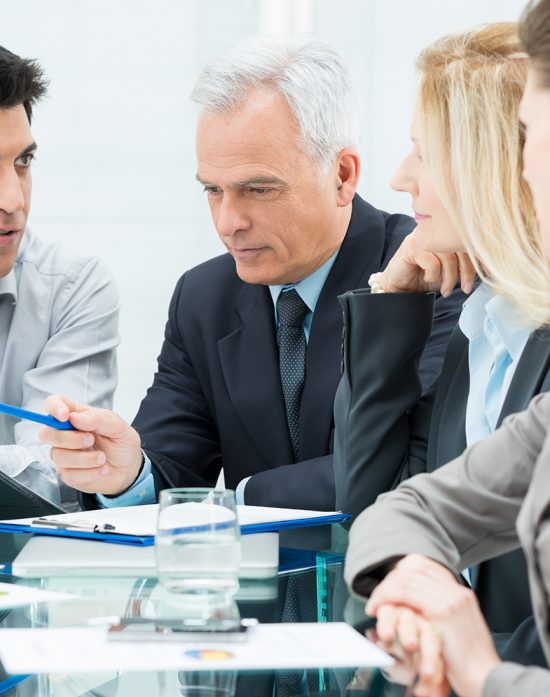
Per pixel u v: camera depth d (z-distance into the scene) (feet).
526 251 4.63
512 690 2.86
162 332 12.89
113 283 9.48
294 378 7.55
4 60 8.11
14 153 8.30
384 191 12.64
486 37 4.93
